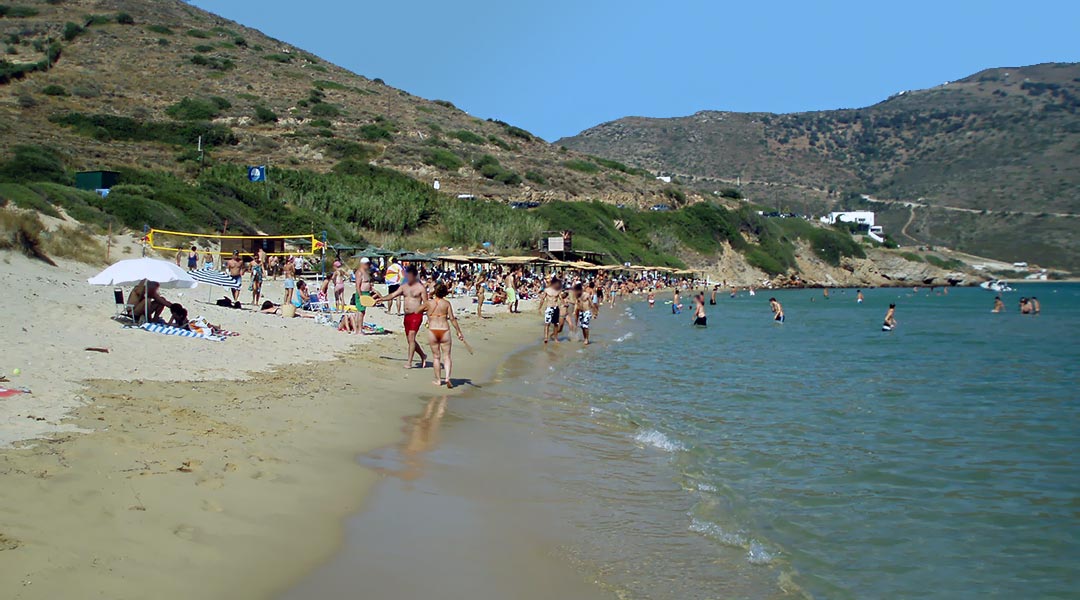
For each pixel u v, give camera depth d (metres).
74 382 10.12
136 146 73.94
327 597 5.37
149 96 92.19
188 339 15.51
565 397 14.43
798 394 15.95
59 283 20.41
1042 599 5.95
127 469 6.98
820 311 55.81
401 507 7.42
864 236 132.25
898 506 8.27
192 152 73.56
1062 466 10.02
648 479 9.05
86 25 111.88
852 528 7.54
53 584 4.83
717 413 13.52
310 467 8.23
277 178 64.50
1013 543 7.16
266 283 35.41
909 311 56.84
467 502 7.78
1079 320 46.88
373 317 26.17
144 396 9.97
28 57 95.75
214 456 7.84
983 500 8.51
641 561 6.49
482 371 17.36
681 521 7.56
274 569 5.69
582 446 10.53
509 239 73.94
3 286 17.44
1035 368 21.42
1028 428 12.58
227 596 5.17
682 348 25.30
